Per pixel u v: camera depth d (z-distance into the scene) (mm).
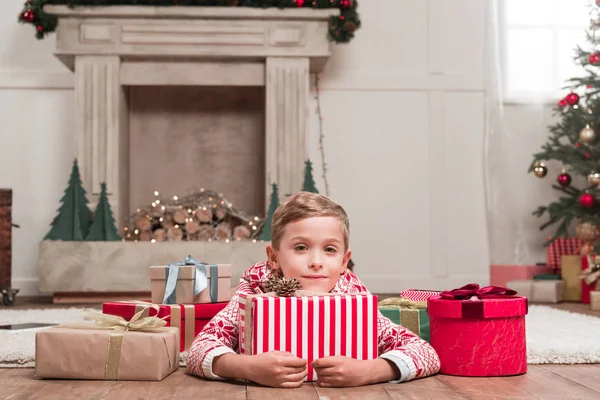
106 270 4766
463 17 5848
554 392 1507
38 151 5559
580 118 4898
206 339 1681
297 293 1611
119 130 5066
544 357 1987
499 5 5703
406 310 1961
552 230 5648
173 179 5652
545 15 5715
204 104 5695
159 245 4781
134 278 4777
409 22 5816
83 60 4984
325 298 1580
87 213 4902
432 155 5785
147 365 1644
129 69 5066
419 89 5789
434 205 5770
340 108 5750
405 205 5766
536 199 5652
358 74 5758
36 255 5512
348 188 5730
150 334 1678
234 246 4809
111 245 4773
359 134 5754
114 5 4914
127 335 1668
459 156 5809
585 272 4387
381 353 1762
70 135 5566
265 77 5129
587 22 5680
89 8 4898
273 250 1715
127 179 5477
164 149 5652
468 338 1688
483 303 1685
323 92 5746
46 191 5543
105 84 4996
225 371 1571
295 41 5055
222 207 5184
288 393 1464
